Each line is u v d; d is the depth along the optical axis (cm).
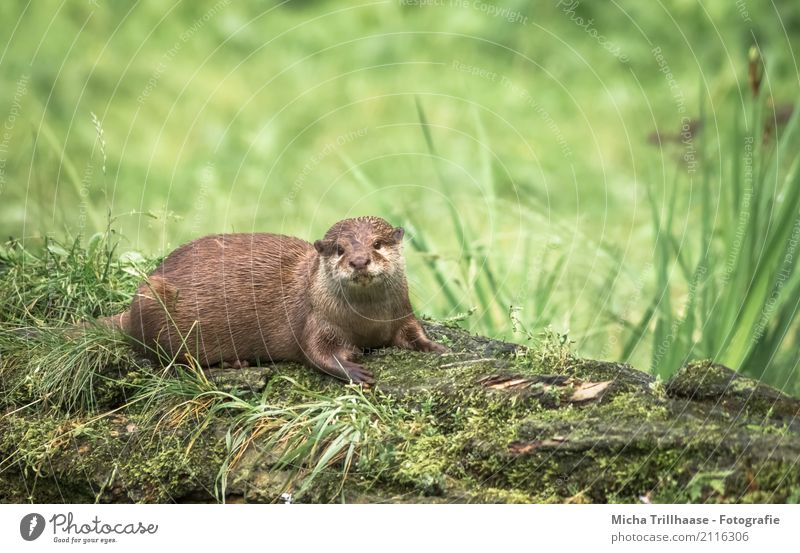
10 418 812
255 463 736
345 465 705
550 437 692
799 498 643
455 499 685
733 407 698
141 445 770
